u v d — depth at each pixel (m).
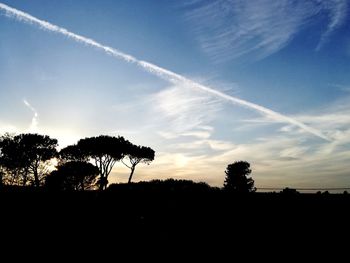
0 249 13.90
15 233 16.83
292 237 17.88
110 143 46.28
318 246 16.09
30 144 45.59
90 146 45.97
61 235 17.31
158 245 16.38
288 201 26.84
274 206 25.77
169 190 36.31
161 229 20.12
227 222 21.94
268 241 17.16
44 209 23.98
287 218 22.38
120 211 25.66
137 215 24.19
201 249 15.55
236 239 17.69
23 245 14.79
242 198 29.38
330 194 28.20
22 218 20.47
